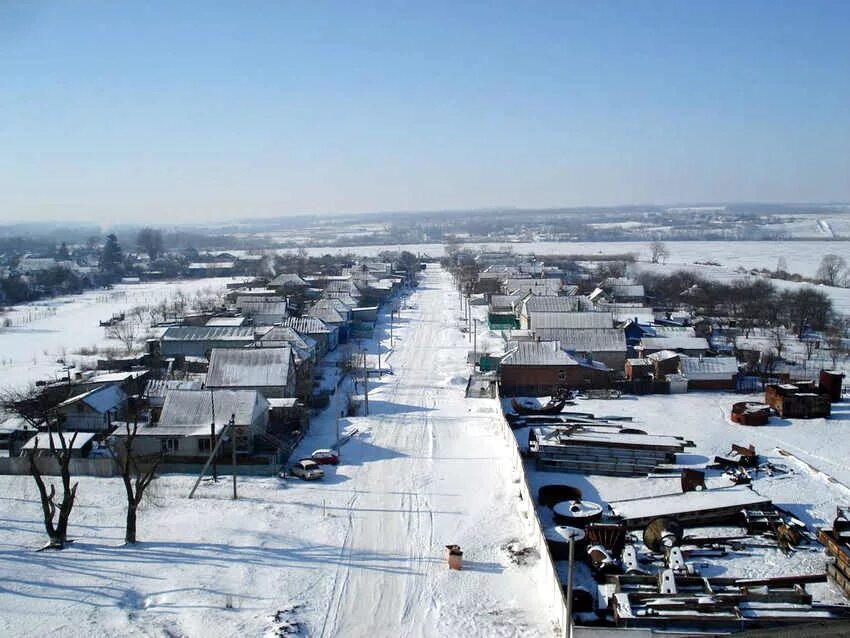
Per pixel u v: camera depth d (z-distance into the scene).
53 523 36.50
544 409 56.72
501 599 28.64
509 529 35.38
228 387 57.47
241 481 42.62
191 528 35.59
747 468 44.00
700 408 59.81
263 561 31.94
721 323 101.19
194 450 46.22
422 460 46.16
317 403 59.72
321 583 29.95
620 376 70.25
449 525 35.94
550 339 74.25
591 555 30.59
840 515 35.09
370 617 27.27
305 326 83.50
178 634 25.78
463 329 100.56
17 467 44.50
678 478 42.50
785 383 62.31
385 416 57.03
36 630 25.83
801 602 27.02
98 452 47.53
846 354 80.56
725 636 24.12
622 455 44.41
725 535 34.34
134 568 31.11
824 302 104.56
